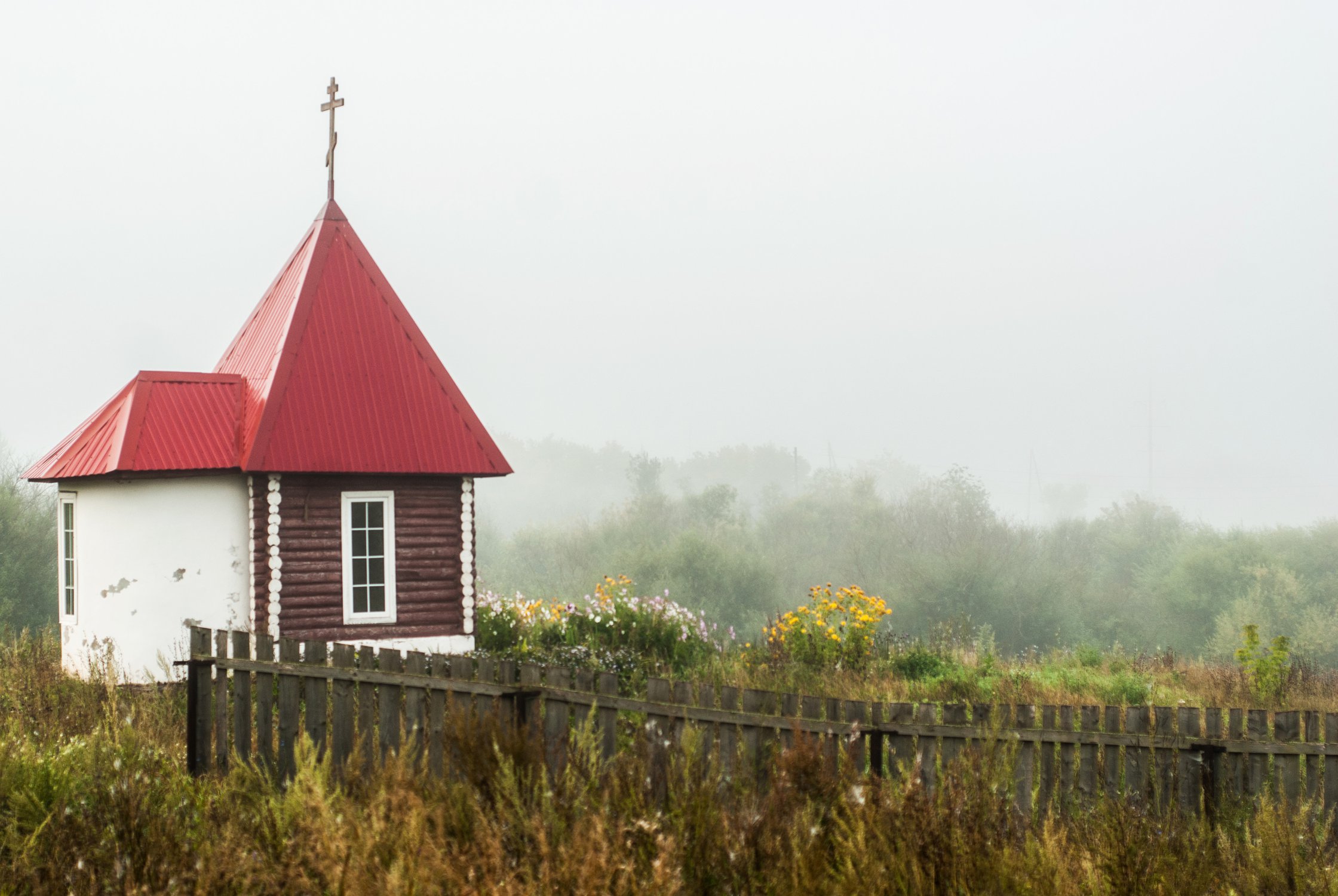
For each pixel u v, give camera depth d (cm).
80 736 721
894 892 458
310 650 677
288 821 523
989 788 526
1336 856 572
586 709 626
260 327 1468
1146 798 611
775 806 502
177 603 1248
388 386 1365
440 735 643
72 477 1248
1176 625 4400
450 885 434
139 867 461
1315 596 4150
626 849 454
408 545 1350
